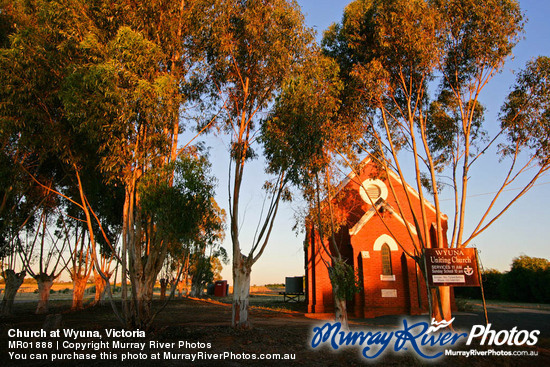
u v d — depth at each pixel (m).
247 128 16.41
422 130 19.08
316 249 27.25
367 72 18.06
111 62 12.13
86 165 16.41
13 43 12.88
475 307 31.89
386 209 26.28
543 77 17.53
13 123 13.55
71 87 12.09
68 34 12.95
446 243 26.84
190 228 13.73
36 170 18.77
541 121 17.48
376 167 22.16
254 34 15.19
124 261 14.34
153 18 14.27
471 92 18.78
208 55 16.59
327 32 21.20
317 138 14.88
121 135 13.22
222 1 15.16
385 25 17.97
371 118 20.66
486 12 17.33
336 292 16.05
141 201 13.60
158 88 12.62
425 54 17.70
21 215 21.02
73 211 25.30
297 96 14.62
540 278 41.09
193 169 14.16
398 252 25.75
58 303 40.16
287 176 14.81
